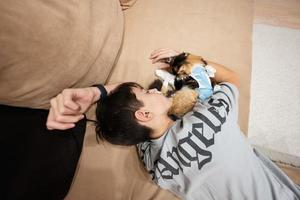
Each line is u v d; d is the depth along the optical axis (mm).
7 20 628
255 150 882
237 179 755
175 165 768
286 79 1185
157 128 797
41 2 689
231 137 772
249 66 1006
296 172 877
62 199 773
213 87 897
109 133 789
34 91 714
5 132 726
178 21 1104
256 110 1119
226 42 1053
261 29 1342
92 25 816
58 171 758
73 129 820
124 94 792
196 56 955
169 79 918
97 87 855
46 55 703
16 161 707
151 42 1049
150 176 821
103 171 827
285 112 1109
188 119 782
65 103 701
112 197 793
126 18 1121
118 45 960
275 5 1423
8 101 709
